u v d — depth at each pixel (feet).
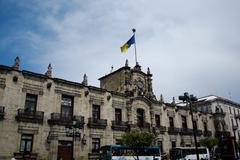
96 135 114.11
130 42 149.79
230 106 225.76
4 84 92.17
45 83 103.81
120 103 130.31
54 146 98.43
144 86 148.77
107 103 124.36
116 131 123.34
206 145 153.07
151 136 111.14
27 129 93.40
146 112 140.97
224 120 200.13
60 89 108.06
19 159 88.48
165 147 145.38
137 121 135.23
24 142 92.43
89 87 118.83
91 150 110.52
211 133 188.44
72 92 111.75
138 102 138.21
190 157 138.00
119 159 103.86
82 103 113.91
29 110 96.94
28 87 98.48
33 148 93.20
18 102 93.97
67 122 103.81
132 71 143.84
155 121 146.41
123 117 129.39
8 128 88.79
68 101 110.52
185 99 95.14
